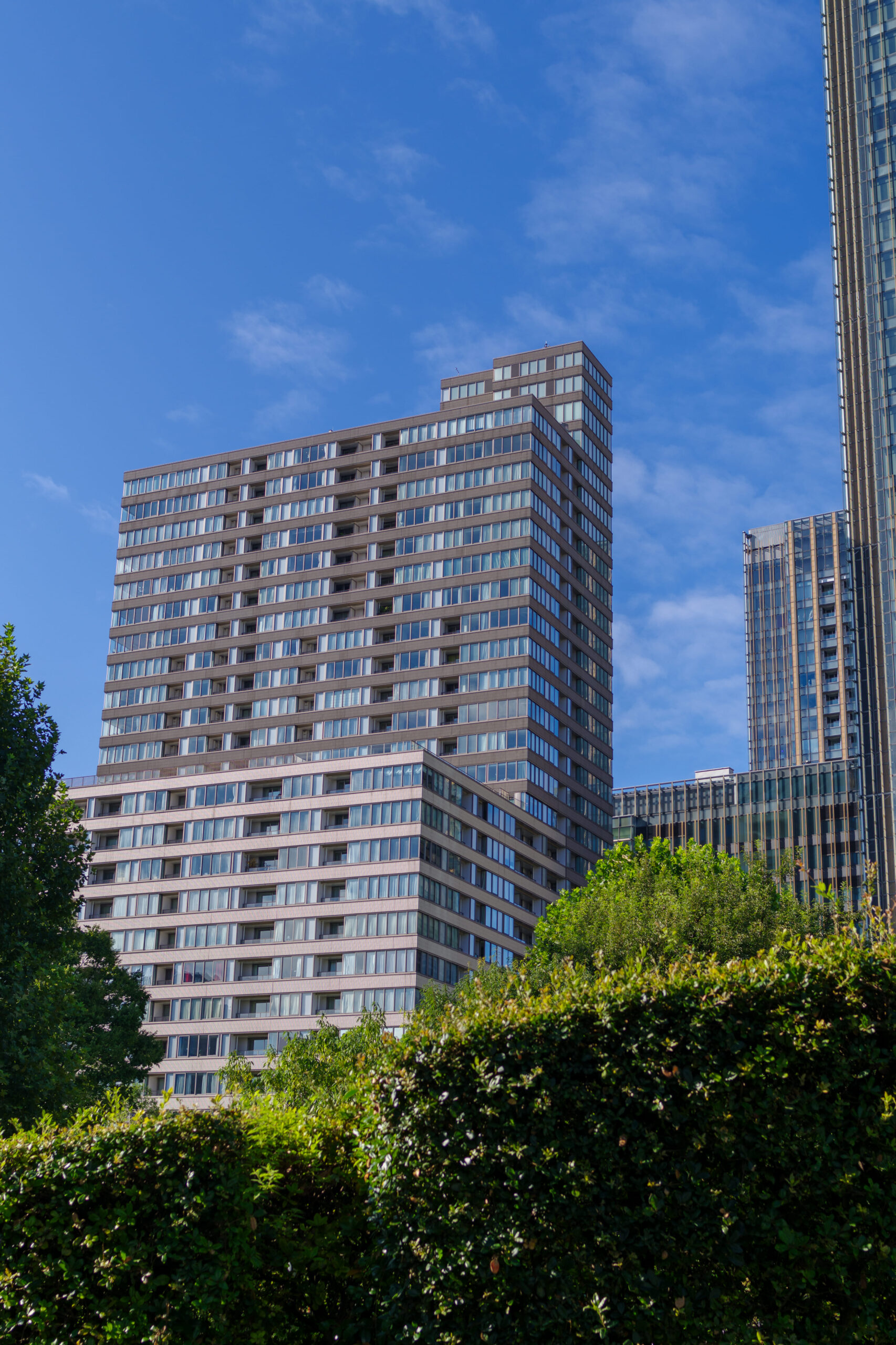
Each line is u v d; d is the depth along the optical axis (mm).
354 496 148250
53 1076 37312
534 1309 13938
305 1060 50938
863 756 120312
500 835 124625
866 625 125000
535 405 141125
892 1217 12711
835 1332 12992
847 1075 13156
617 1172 13930
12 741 35906
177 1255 14430
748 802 175125
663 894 54250
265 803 123750
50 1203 14742
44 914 37312
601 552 155375
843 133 139250
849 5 139375
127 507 161750
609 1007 14438
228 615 148750
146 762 146625
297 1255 15734
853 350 132250
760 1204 13344
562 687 138750
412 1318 14727
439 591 137625
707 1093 13531
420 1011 16688
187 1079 116500
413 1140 14977
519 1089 14578
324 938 114938
